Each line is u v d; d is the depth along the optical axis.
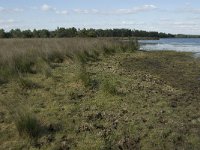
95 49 21.86
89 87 10.78
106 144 6.77
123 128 7.53
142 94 10.26
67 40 25.64
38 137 6.91
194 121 8.13
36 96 9.66
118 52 24.19
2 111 8.29
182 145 6.88
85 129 7.40
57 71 13.47
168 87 11.62
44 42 23.00
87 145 6.68
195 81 13.09
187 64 18.56
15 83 10.85
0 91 10.03
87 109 8.71
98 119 8.02
